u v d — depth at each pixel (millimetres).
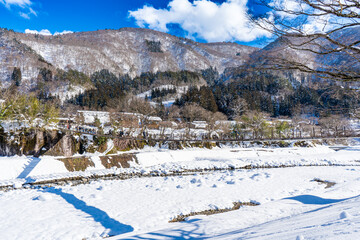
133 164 32938
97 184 19453
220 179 20828
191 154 39375
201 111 58250
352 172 24922
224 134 48000
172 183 19375
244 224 8484
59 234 9508
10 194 15914
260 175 22250
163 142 42719
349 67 3328
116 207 12867
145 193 15906
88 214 11742
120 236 8820
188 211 12438
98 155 32344
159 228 9852
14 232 9672
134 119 45750
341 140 52781
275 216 9445
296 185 18156
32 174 25016
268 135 47875
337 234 2422
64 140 31312
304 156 40281
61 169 27234
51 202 13773
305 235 2793
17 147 28500
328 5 3025
